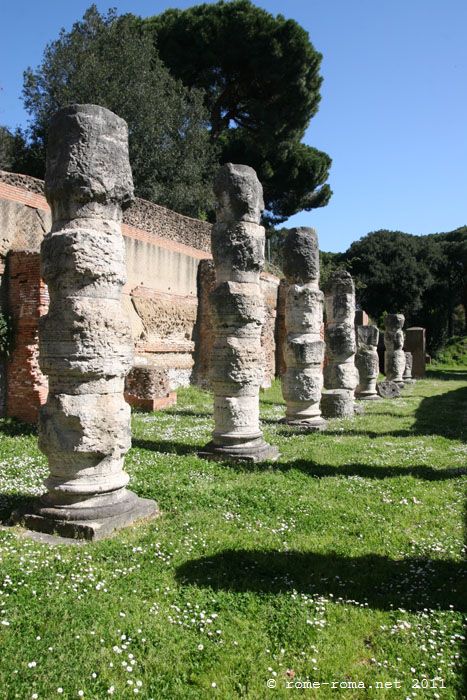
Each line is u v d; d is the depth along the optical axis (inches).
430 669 161.0
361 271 2226.9
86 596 189.5
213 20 1273.4
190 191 1204.5
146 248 789.2
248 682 153.0
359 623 183.5
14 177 651.5
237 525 269.3
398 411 767.1
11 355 510.3
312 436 524.1
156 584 201.3
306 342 574.9
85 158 257.4
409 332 1611.7
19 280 511.8
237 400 416.2
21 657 155.1
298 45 1285.7
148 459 384.8
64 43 1114.7
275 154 1439.5
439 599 202.2
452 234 2509.8
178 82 1250.6
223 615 184.9
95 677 150.0
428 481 366.6
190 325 887.7
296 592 201.6
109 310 259.9
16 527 255.0
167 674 153.9
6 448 401.4
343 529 272.8
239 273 415.2
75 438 255.3
